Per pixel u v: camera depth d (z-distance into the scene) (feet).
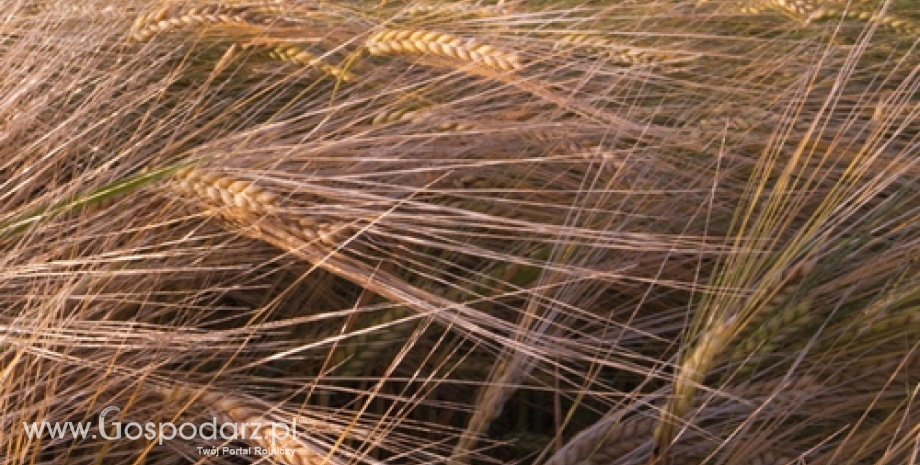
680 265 3.44
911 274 3.33
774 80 3.78
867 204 3.51
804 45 3.80
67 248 3.17
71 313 3.04
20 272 3.04
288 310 3.33
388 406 3.31
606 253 3.36
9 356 3.02
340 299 3.31
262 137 3.23
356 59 3.56
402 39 3.27
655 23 3.78
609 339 3.35
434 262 3.34
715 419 3.26
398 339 3.24
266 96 3.52
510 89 3.49
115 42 3.51
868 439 3.09
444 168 3.19
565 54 3.51
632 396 3.13
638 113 3.54
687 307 3.36
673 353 3.40
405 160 3.20
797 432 3.23
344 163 3.25
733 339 3.10
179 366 3.17
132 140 3.28
